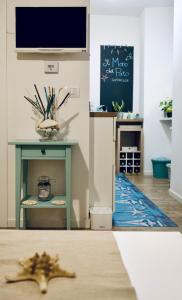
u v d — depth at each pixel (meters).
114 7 5.92
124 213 3.45
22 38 2.74
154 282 0.89
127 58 6.47
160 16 5.95
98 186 3.07
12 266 0.95
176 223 3.12
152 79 6.05
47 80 2.85
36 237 1.21
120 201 4.00
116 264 0.99
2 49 2.80
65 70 2.85
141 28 6.25
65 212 2.94
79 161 2.91
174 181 4.25
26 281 0.86
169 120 6.05
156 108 6.08
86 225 2.95
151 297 0.81
